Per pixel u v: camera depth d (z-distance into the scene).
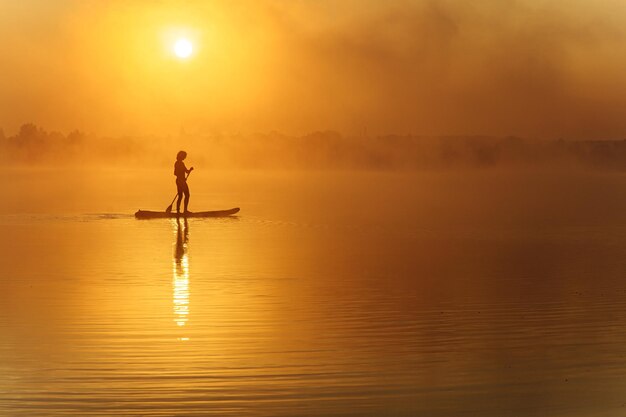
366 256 23.38
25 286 18.36
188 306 16.22
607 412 10.49
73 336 13.90
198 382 11.57
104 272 20.31
